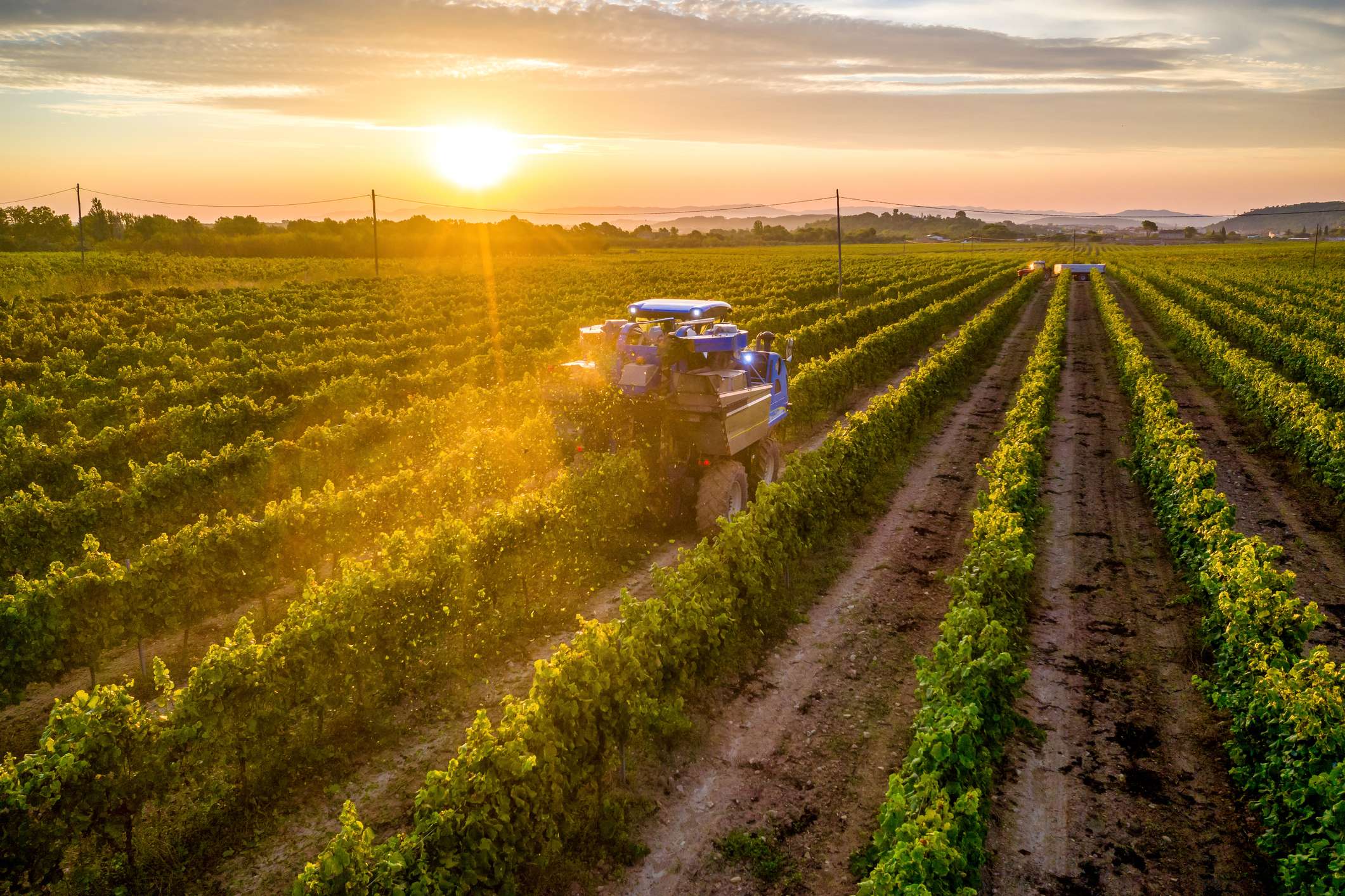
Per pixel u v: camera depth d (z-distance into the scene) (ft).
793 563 41.65
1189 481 45.42
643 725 26.50
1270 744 24.89
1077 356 124.26
